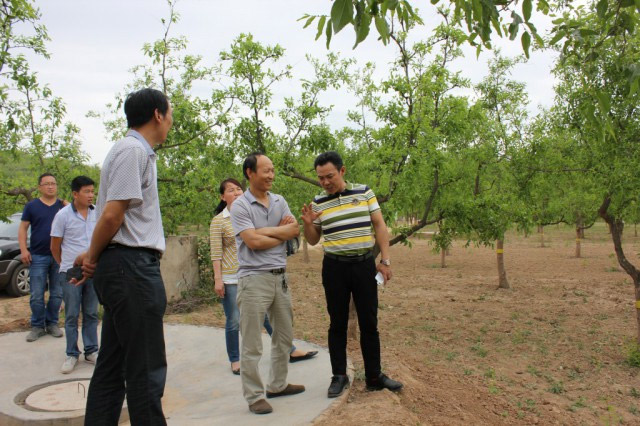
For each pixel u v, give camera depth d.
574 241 26.86
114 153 2.75
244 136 7.81
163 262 9.27
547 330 8.54
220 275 5.15
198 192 9.38
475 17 2.52
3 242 11.05
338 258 4.42
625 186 6.83
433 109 6.74
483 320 9.15
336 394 4.32
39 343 6.35
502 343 7.82
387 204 6.62
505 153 8.88
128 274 2.76
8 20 6.94
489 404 5.10
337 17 2.08
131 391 2.77
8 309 9.18
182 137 8.65
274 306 4.34
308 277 14.41
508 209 7.64
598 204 11.14
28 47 8.29
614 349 7.55
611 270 15.30
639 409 5.54
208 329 6.89
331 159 4.40
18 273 10.94
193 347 6.28
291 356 5.56
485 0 2.49
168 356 6.05
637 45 5.59
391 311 9.79
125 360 2.80
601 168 7.20
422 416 4.25
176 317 8.54
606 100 2.94
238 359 5.35
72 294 5.56
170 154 9.41
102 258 2.78
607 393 5.99
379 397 4.28
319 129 7.64
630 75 2.98
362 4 2.26
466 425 4.29
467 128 6.99
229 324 5.25
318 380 4.88
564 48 3.17
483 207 7.42
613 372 6.66
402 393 4.60
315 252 22.73
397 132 6.42
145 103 2.90
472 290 12.18
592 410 5.41
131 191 2.69
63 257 5.59
